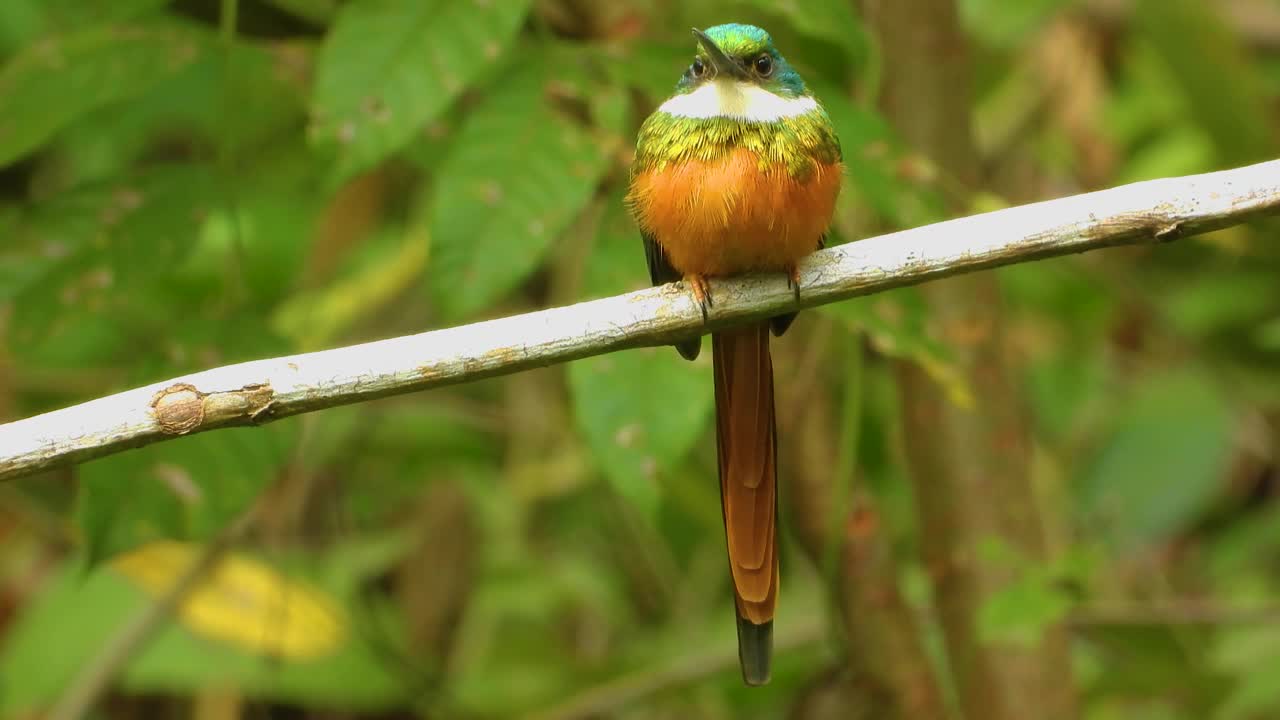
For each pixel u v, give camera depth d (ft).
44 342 23.04
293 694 30.27
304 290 35.53
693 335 18.28
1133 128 39.42
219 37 23.65
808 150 19.65
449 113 24.68
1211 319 36.99
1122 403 38.52
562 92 20.89
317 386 16.61
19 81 22.67
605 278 20.53
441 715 31.42
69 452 16.11
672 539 34.27
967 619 27.96
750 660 20.76
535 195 20.25
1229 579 36.88
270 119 26.53
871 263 18.17
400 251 35.29
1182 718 30.71
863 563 27.55
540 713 32.19
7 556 36.65
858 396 24.67
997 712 27.81
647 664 33.14
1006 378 28.19
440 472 36.96
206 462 20.48
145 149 36.81
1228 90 32.89
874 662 27.66
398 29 20.12
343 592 32.78
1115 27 39.50
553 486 36.24
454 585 35.86
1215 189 16.96
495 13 20.18
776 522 20.80
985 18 38.83
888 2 27.43
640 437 19.75
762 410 20.63
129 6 23.81
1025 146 40.16
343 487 36.52
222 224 31.81
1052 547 34.09
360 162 19.89
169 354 21.66
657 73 21.13
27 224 22.63
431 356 16.92
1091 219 17.22
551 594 34.68
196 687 32.22
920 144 27.37
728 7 28.17
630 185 20.75
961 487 27.89
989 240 17.57
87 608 31.30
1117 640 28.45
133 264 22.75
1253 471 40.19
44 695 30.07
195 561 29.37
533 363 17.26
